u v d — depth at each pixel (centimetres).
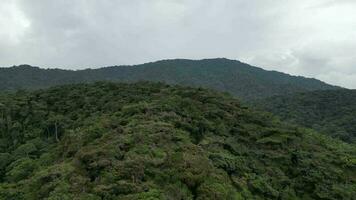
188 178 3147
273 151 4572
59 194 2923
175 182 3103
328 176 4319
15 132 6412
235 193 3359
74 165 3434
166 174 3138
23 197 3484
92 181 3178
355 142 7531
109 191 2852
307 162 4450
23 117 6856
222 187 3188
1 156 5469
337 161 4772
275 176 4112
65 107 6888
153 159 3256
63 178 3216
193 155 3509
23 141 6216
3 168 5291
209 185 3147
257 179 3819
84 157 3438
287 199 3862
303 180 4231
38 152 5594
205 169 3322
